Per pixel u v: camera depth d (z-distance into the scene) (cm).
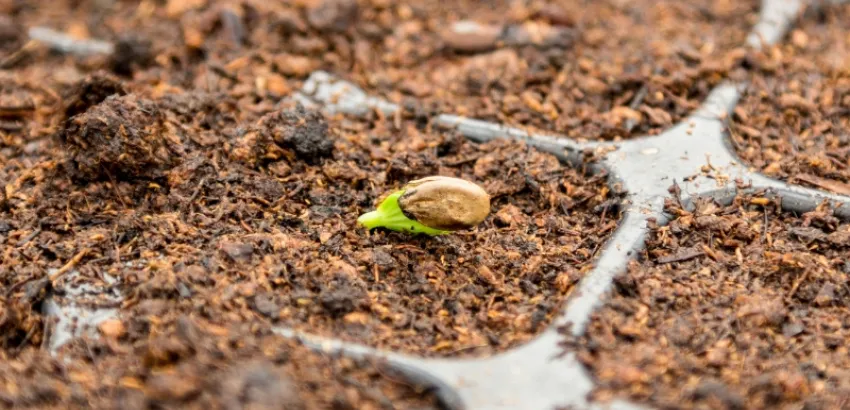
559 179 27
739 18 32
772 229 26
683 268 25
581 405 23
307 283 25
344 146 28
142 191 26
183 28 31
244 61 30
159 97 28
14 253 25
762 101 29
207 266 25
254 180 26
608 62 30
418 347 24
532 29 31
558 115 29
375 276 25
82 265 25
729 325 24
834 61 30
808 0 32
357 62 30
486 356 24
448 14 33
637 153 27
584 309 24
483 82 29
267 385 22
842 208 26
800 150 28
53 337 24
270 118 27
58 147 27
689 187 26
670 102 29
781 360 24
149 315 24
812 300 25
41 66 31
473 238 26
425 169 27
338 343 24
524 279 25
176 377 23
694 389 23
